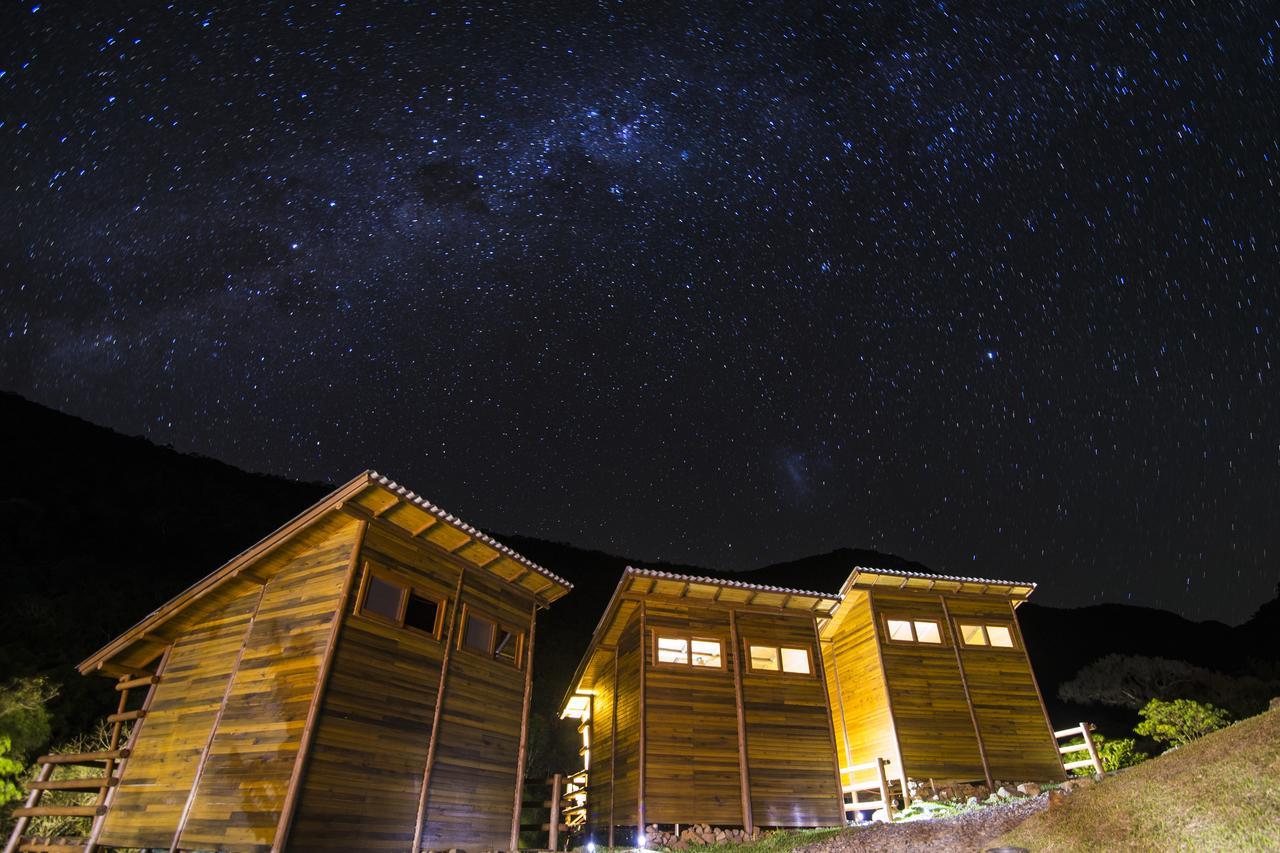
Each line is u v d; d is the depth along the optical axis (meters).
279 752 11.88
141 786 13.38
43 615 27.27
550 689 39.25
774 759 17.14
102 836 13.20
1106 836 9.44
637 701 17.48
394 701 13.30
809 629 19.44
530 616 17.55
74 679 22.47
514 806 15.16
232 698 13.15
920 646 20.62
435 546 15.28
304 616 13.35
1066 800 11.20
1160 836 8.90
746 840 15.06
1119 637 58.91
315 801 11.48
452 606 15.27
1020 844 10.27
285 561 14.49
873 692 20.25
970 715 19.69
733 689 17.84
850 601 21.72
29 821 14.95
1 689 18.25
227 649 14.03
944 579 21.36
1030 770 19.28
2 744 16.44
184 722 13.59
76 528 41.59
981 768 18.97
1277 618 54.34
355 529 13.92
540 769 28.17
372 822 12.21
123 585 34.72
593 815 20.41
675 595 18.75
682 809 16.06
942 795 17.48
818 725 17.95
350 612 13.05
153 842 12.42
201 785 12.43
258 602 14.30
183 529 47.84
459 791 13.97
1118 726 40.75
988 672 20.59
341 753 12.11
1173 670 29.75
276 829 11.04
